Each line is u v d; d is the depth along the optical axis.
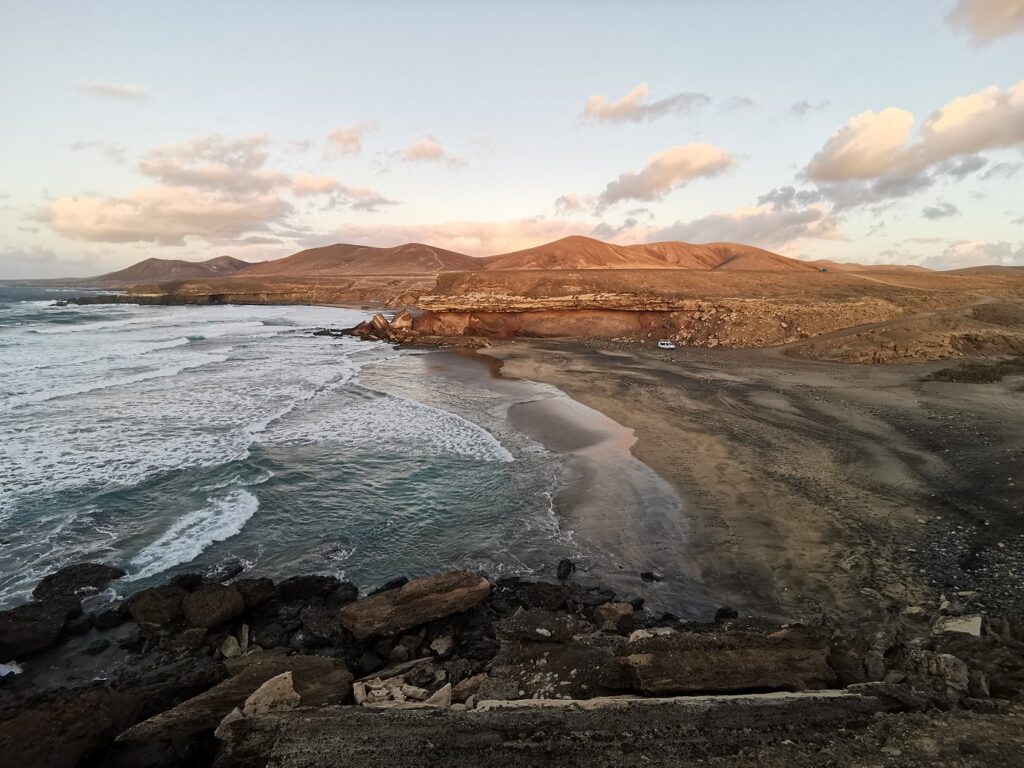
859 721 5.51
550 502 13.62
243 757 5.48
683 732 5.43
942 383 23.73
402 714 5.95
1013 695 5.86
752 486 13.81
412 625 8.71
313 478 14.89
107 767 5.77
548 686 6.78
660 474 15.01
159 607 8.94
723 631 7.97
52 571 10.17
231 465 15.38
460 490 14.34
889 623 8.06
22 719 5.87
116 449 16.19
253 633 8.84
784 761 4.91
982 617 7.52
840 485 13.50
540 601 9.47
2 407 19.97
